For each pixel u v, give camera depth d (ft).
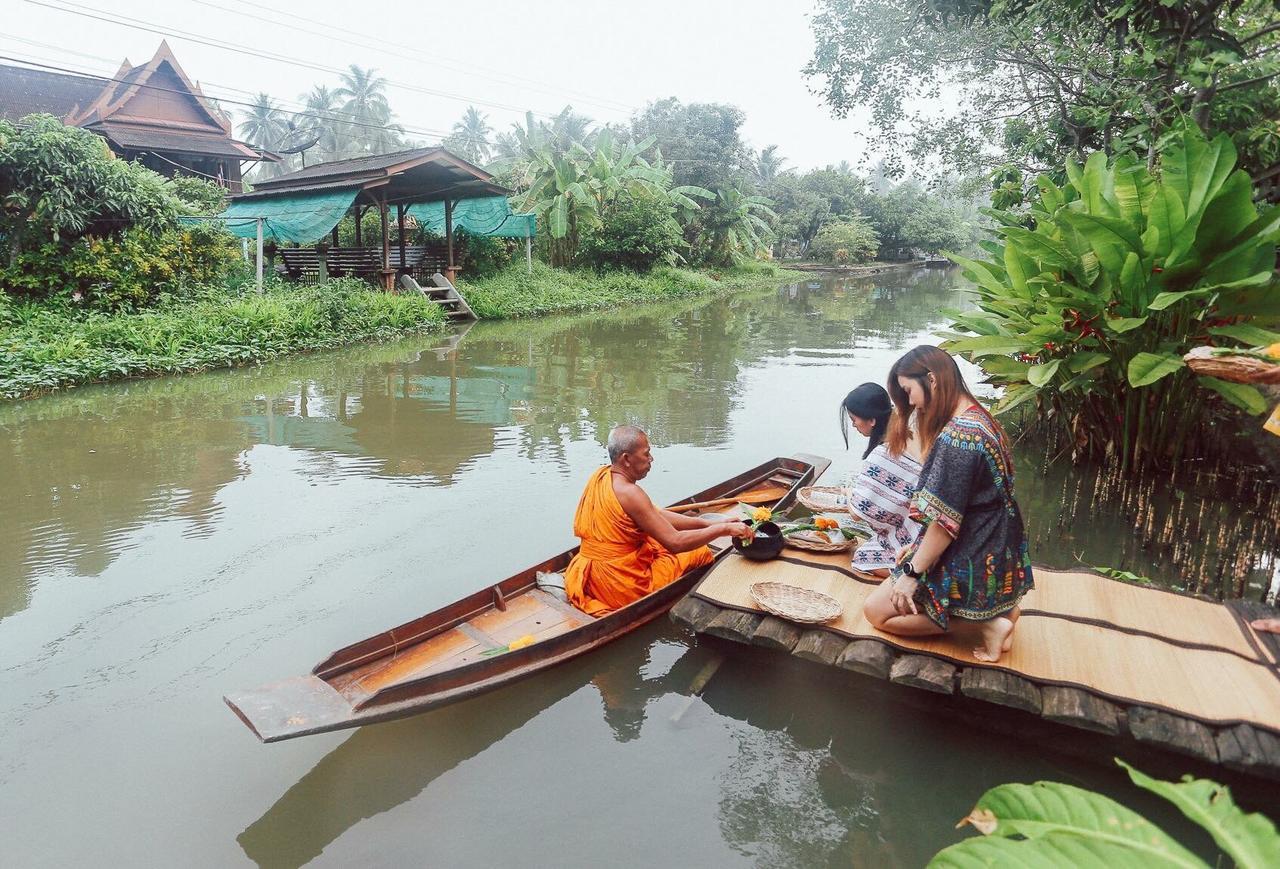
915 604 10.74
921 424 10.80
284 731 9.21
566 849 8.80
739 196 112.98
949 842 8.94
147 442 24.90
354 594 14.76
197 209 51.08
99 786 9.80
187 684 11.94
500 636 12.51
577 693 11.82
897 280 127.75
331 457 23.41
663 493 20.33
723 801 9.59
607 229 89.56
